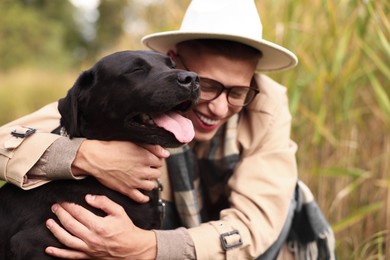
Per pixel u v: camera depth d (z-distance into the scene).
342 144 3.72
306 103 3.88
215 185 3.04
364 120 3.83
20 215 2.32
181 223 2.96
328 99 3.79
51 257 2.26
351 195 3.68
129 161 2.32
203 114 2.69
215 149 2.93
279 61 2.99
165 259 2.39
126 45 5.59
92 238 2.25
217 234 2.51
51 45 23.77
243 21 2.72
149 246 2.37
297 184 3.05
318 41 3.84
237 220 2.62
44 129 2.79
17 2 24.83
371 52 3.48
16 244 2.24
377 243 3.43
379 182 3.49
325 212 3.68
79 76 2.38
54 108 2.95
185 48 2.75
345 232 3.60
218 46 2.63
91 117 2.37
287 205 2.74
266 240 2.62
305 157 3.77
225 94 2.65
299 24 3.87
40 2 29.08
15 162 2.35
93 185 2.36
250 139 2.91
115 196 2.38
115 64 2.29
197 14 2.78
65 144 2.34
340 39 3.67
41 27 23.95
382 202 3.38
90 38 28.42
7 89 10.01
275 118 2.90
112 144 2.34
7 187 2.47
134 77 2.25
